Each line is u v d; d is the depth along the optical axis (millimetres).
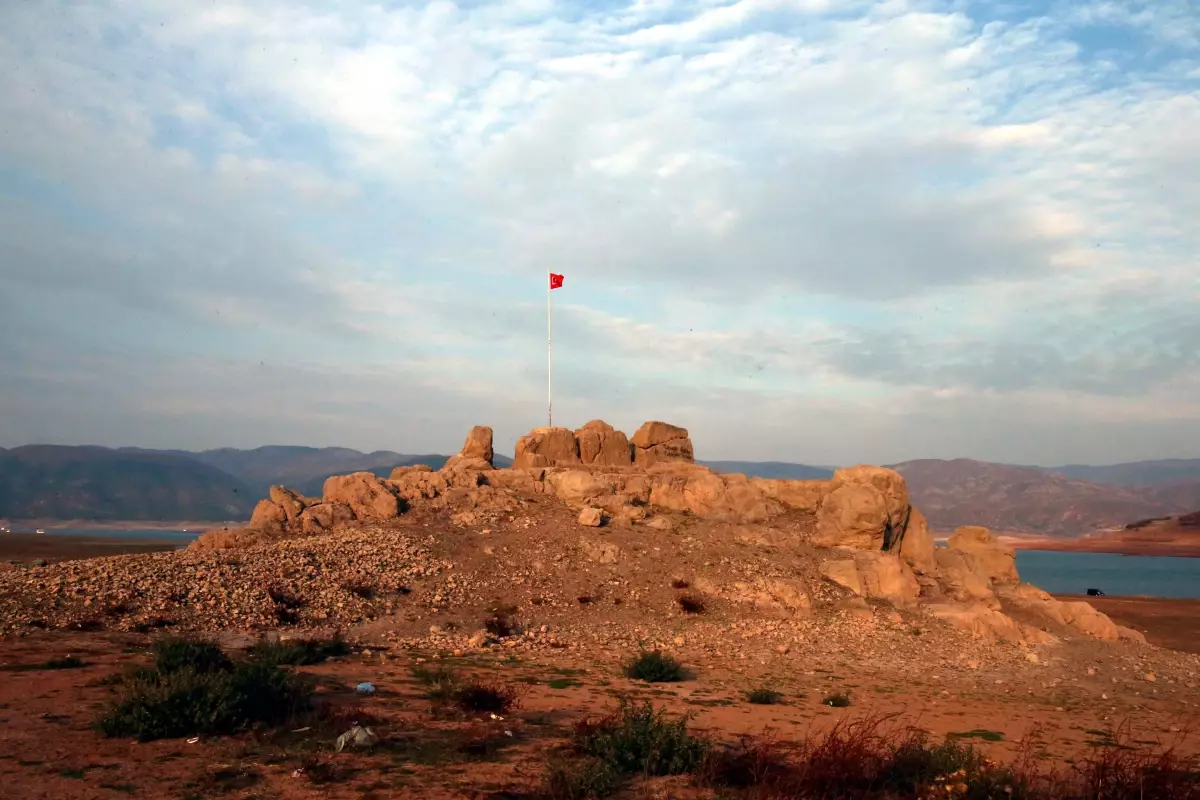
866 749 14883
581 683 24312
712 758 14477
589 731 16062
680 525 45688
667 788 13164
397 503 45219
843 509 44094
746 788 13320
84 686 18359
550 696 21734
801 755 15406
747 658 31422
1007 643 37094
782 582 38969
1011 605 42812
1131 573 166375
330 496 46719
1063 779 14828
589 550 41188
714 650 32406
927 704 24938
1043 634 38531
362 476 47062
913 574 43344
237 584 34062
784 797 12828
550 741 16031
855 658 32656
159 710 14867
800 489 49031
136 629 28531
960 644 35906
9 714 15812
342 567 37188
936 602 41000
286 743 14750
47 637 25672
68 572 34344
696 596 38375
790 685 26734
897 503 45375
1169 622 57656
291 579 35250
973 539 50750
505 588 37406
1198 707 28156
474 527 43406
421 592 35938
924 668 31797
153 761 13352
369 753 14391
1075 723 23609
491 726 16922
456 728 16703
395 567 37844
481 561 39656
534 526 43562
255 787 12359
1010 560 49406
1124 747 17500
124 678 18438
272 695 16703
